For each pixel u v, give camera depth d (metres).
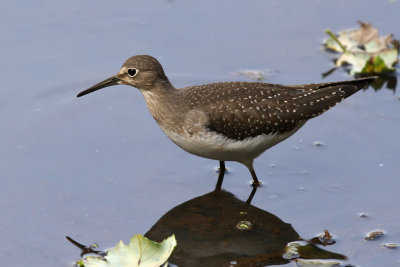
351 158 17.25
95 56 21.58
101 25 23.14
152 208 15.48
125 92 20.50
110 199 15.73
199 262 13.73
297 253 13.88
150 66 16.08
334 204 15.57
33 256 13.79
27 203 15.48
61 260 13.67
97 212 15.26
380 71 20.88
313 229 14.73
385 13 23.44
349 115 19.06
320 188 16.22
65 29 22.86
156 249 13.46
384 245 14.05
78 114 19.28
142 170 16.94
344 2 24.33
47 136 18.17
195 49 22.02
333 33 22.56
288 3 24.45
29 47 21.89
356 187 16.12
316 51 21.94
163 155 17.62
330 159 17.31
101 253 13.87
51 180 16.38
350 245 14.11
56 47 21.97
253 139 15.81
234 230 14.82
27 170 16.72
